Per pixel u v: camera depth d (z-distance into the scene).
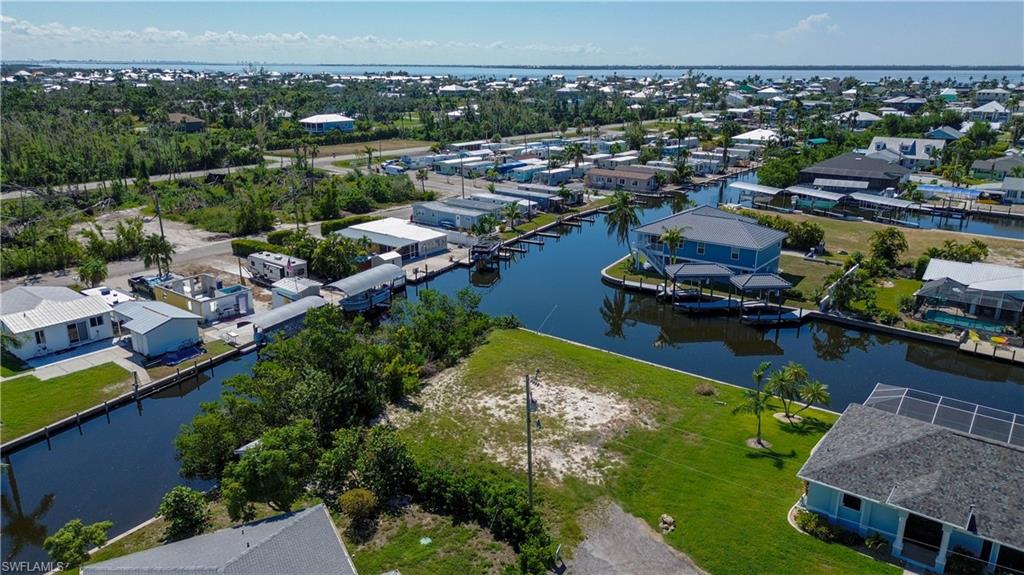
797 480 33.72
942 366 52.28
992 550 26.55
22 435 38.81
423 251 79.19
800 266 72.56
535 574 26.34
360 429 36.97
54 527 32.28
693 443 37.59
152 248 63.38
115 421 42.53
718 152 148.88
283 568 22.94
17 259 67.06
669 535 29.94
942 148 132.75
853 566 27.64
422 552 28.97
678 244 69.19
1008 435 32.06
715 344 56.50
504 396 43.16
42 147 116.19
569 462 35.69
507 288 70.50
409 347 47.16
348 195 100.75
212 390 47.19
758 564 27.95
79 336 51.47
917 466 28.83
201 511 30.19
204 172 125.38
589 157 138.50
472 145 160.25
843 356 53.84
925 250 76.88
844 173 108.25
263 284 67.00
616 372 47.34
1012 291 54.88
